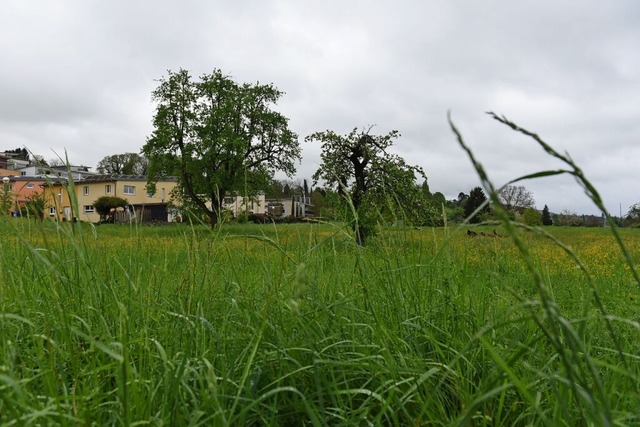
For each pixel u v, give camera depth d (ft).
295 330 7.67
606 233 64.85
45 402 5.71
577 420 5.95
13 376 5.59
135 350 7.27
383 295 9.16
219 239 10.14
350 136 50.52
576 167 3.63
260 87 151.84
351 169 51.29
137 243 10.50
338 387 6.91
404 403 6.09
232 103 143.64
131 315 7.87
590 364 4.11
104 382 6.38
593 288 4.50
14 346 6.79
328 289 9.45
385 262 9.32
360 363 6.71
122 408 5.37
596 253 33.47
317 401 6.65
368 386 7.09
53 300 7.62
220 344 7.57
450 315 8.80
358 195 46.68
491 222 4.33
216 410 5.42
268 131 152.35
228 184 138.10
